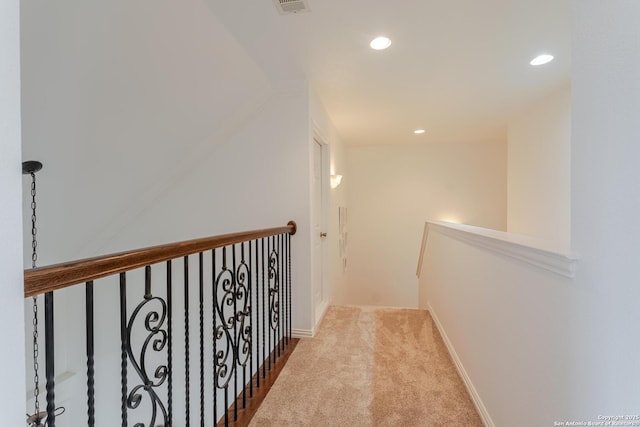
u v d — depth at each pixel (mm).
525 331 1182
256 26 1889
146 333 2828
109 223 2789
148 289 982
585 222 852
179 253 1113
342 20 1848
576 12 890
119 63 1684
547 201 3191
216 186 2801
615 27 732
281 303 2570
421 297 4227
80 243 2740
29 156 1849
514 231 3928
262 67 2434
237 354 1676
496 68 2506
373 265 5719
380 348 2398
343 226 5219
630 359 690
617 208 729
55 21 1341
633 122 679
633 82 678
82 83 1655
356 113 3654
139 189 2713
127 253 880
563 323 945
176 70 1948
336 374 2010
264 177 2727
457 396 1774
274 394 1796
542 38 2055
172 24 1678
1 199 512
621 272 715
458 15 1807
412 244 5551
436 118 3887
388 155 5621
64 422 2793
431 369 2070
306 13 1771
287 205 2697
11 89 526
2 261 514
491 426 1472
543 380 1056
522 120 3725
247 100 2641
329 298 3660
